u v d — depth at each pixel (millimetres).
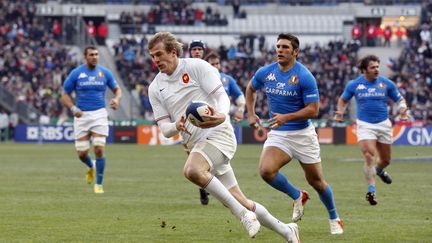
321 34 123812
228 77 35031
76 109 37250
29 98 101062
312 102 23281
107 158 64625
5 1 115688
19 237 23328
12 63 104750
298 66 23766
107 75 37906
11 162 59094
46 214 28625
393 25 123438
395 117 93500
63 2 123312
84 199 33812
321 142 92500
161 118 20625
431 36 115500
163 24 121562
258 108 97375
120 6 123938
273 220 19750
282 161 24125
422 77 108250
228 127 20406
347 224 26031
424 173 48688
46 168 53031
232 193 20406
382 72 113875
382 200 33438
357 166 54906
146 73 108250
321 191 24031
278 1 128750
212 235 23609
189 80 20078
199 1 127250
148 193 36469
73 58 109812
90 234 23875
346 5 126750
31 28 110938
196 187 39469
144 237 23266
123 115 104562
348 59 112250
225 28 123938
